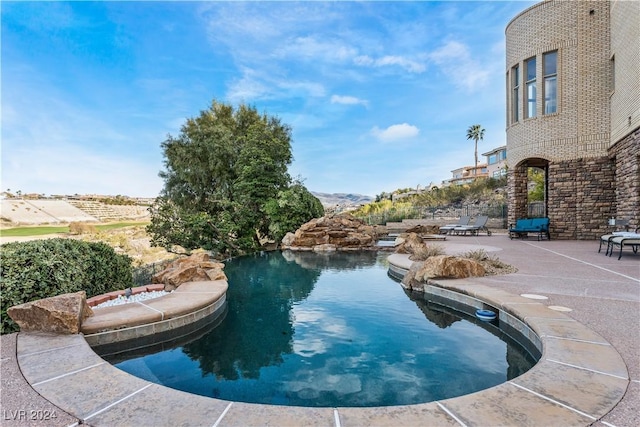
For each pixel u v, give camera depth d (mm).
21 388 2879
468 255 8852
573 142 14719
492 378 3752
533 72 15891
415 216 28188
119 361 4500
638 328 3969
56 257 5539
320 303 7082
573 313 4555
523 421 2266
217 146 18609
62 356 3561
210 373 4078
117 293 6492
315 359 4367
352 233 17516
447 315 6176
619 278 6727
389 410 2432
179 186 19484
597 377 2828
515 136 16688
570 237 14969
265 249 17938
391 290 8180
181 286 7242
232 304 7168
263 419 2344
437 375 3848
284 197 18359
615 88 12930
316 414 2396
